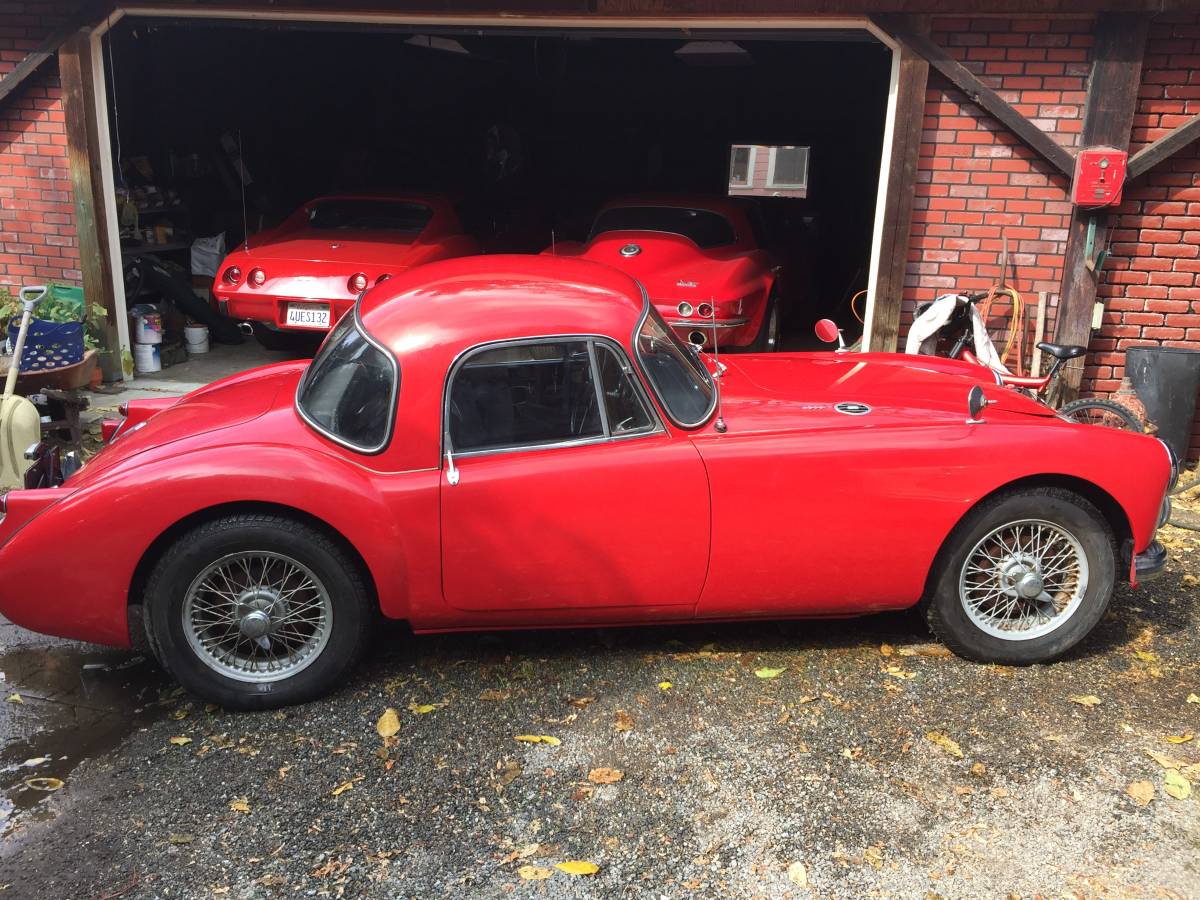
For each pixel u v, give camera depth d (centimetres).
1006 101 602
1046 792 291
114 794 291
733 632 389
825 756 307
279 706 335
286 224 878
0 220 765
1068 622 361
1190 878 256
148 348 817
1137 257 618
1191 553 486
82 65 716
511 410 328
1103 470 344
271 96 1200
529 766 303
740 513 333
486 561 329
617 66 1405
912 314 649
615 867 260
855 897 249
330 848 268
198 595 322
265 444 326
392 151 1368
